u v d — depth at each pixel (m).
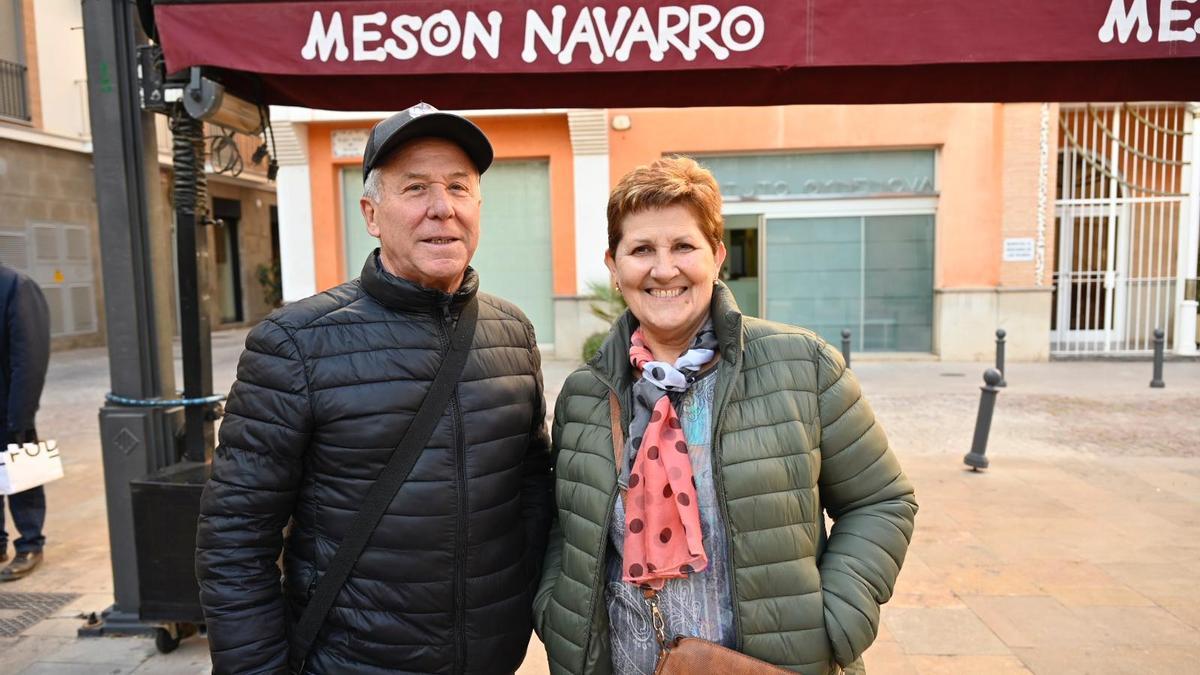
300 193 11.48
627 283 1.54
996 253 10.92
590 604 1.54
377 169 1.60
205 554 1.55
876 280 11.34
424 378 1.61
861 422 1.58
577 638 1.56
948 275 11.02
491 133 11.28
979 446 5.64
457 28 2.41
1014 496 5.03
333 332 1.58
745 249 11.48
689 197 1.50
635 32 2.39
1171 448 6.25
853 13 2.34
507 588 1.71
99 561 4.14
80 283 15.34
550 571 1.77
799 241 11.38
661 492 1.47
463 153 1.64
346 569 1.57
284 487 1.57
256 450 1.55
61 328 14.91
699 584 1.49
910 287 11.32
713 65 2.38
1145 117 11.09
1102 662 2.97
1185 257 11.10
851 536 1.56
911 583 3.71
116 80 3.01
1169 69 3.02
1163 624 3.27
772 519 1.46
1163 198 10.99
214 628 1.53
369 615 1.58
